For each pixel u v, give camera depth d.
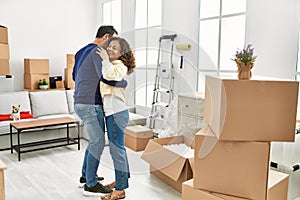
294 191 2.39
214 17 3.88
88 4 6.14
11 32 5.29
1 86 4.83
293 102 1.75
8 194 2.70
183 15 4.28
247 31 3.41
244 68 1.81
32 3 5.45
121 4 5.52
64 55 5.91
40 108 4.75
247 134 1.79
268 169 1.83
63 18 5.84
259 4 3.25
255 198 1.87
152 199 2.63
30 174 3.20
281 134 1.79
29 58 5.48
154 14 4.83
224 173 1.93
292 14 2.94
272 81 1.73
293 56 2.96
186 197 2.16
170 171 2.67
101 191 2.70
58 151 4.02
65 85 5.66
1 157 3.75
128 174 2.59
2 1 5.15
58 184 2.94
